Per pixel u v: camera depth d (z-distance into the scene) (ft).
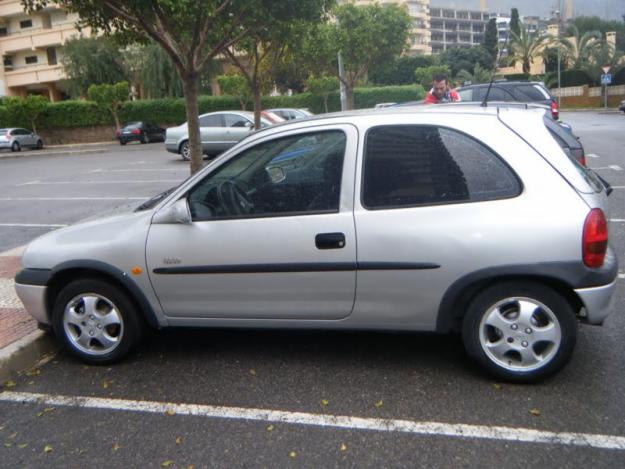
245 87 113.91
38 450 10.91
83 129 130.93
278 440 10.82
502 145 12.01
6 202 43.55
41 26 175.94
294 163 12.89
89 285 13.96
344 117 12.89
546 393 11.95
